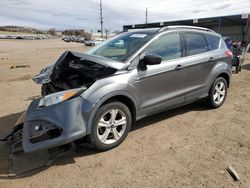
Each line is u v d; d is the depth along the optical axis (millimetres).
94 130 4008
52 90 4391
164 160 3979
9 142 4590
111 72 4250
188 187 3352
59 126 3715
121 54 4734
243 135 4793
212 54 5828
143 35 4992
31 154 4145
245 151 4215
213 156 4070
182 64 5148
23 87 8891
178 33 5262
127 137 4727
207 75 5746
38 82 4348
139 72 4484
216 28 35969
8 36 86188
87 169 3773
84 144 4227
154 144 4473
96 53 5109
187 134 4855
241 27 33344
